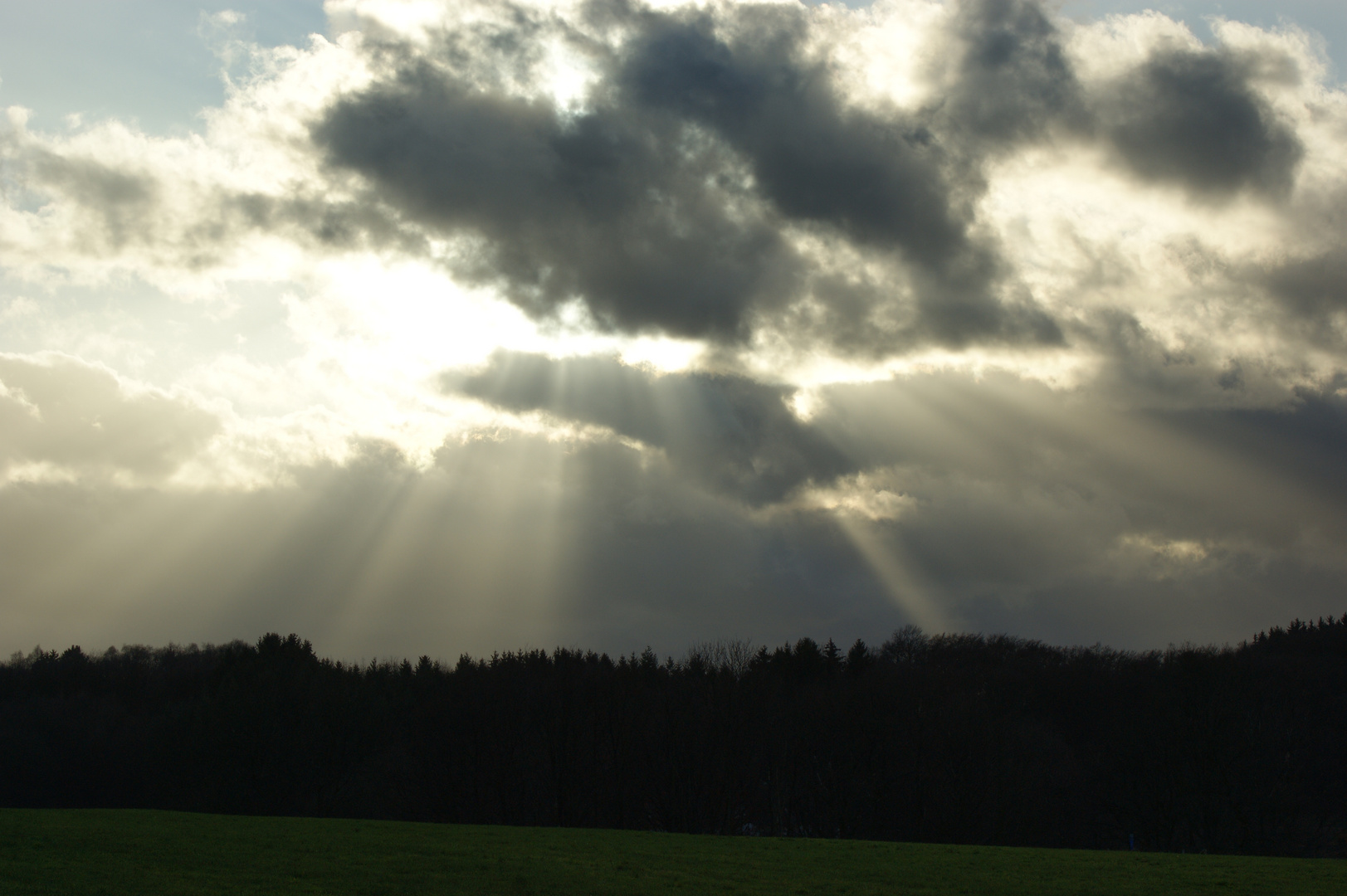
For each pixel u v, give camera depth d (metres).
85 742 126.94
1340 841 77.44
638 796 91.94
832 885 33.62
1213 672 83.88
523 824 92.38
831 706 94.19
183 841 40.16
